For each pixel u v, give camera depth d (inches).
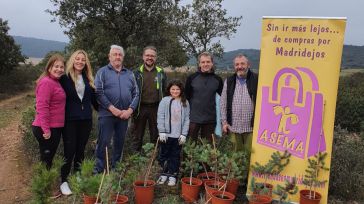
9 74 1323.8
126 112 234.7
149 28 772.0
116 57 233.8
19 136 424.8
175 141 237.3
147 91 257.8
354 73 980.6
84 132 226.8
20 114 725.9
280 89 207.5
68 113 218.2
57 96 210.5
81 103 221.0
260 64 211.0
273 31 207.2
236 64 222.8
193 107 237.1
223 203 194.1
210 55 235.1
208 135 240.4
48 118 208.7
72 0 721.0
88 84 224.1
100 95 230.4
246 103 223.9
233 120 227.1
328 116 199.0
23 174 275.3
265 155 211.5
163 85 260.4
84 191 177.9
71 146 220.8
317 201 195.5
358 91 574.6
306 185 201.8
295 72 203.8
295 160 205.0
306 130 202.7
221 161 209.3
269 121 210.1
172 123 236.1
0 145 385.1
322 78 199.2
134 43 751.7
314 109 200.8
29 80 1408.7
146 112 259.0
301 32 201.8
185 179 221.1
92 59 656.4
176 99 237.5
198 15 1007.6
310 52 200.7
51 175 157.6
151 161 212.7
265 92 210.5
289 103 205.8
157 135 262.2
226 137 243.3
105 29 752.3
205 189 215.0
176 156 238.8
